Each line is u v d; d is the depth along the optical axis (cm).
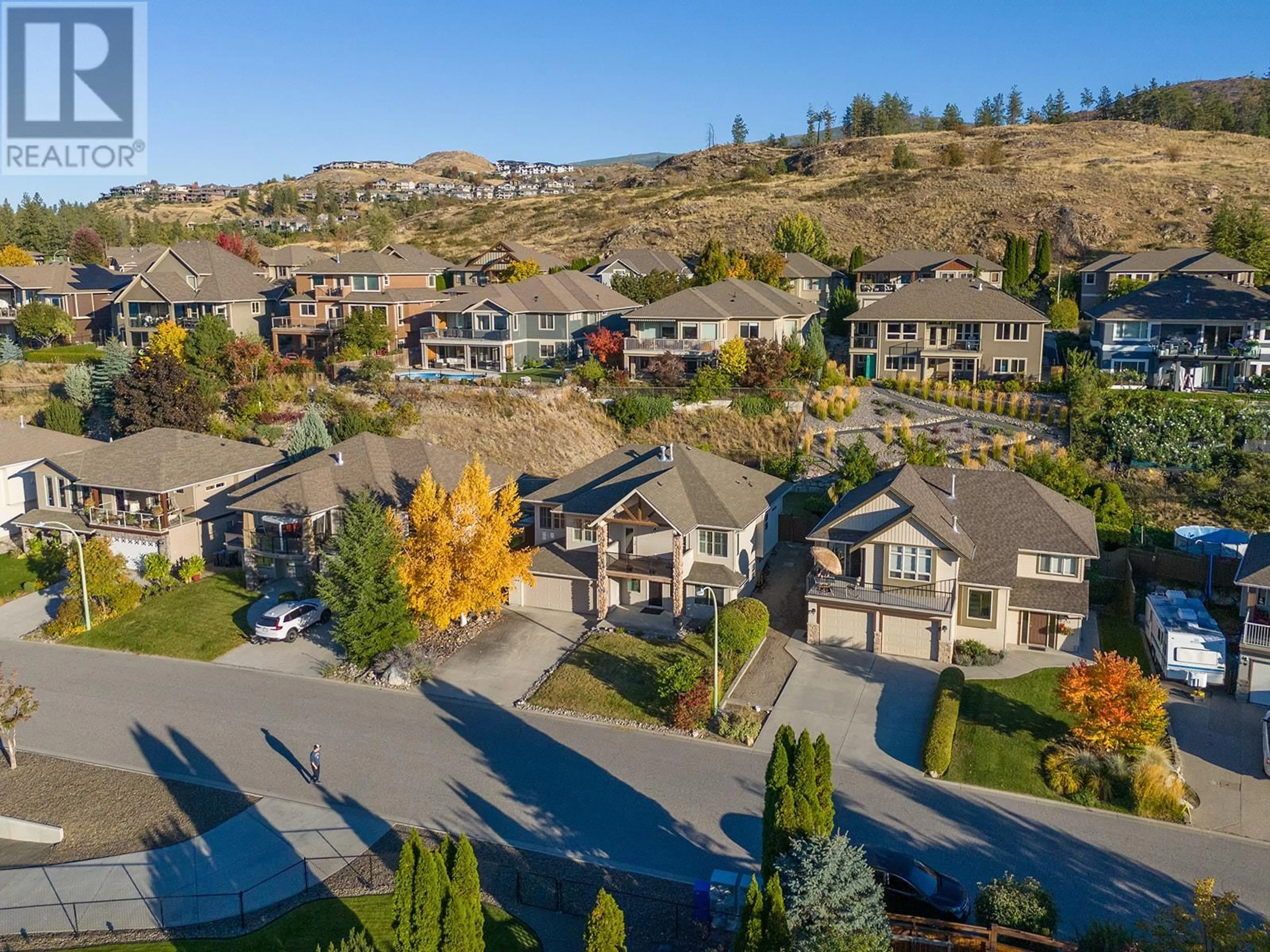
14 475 5494
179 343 7294
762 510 4444
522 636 4147
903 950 2198
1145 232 11375
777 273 9519
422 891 1911
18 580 4941
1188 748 3122
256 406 6844
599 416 6794
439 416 6838
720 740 3281
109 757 3250
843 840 2162
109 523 4984
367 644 3794
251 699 3653
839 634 3975
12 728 3183
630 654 3891
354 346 7825
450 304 7956
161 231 16275
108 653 4112
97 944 2384
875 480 4431
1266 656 3341
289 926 2403
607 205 15800
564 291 8319
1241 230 9488
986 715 3350
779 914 1991
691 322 7375
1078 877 2517
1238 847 2647
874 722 3356
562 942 2320
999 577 3781
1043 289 9831
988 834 2709
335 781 3066
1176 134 15838
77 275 9525
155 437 5316
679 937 2328
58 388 7456
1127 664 3019
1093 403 5931
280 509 4588
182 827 2841
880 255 11819
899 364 7269
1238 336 6581
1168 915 2203
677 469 4438
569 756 3192
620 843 2708
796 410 6581
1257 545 3684
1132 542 4669
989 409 6350
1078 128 16362
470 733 3359
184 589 4741
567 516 4534
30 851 2764
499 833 2769
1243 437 5462
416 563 3928
